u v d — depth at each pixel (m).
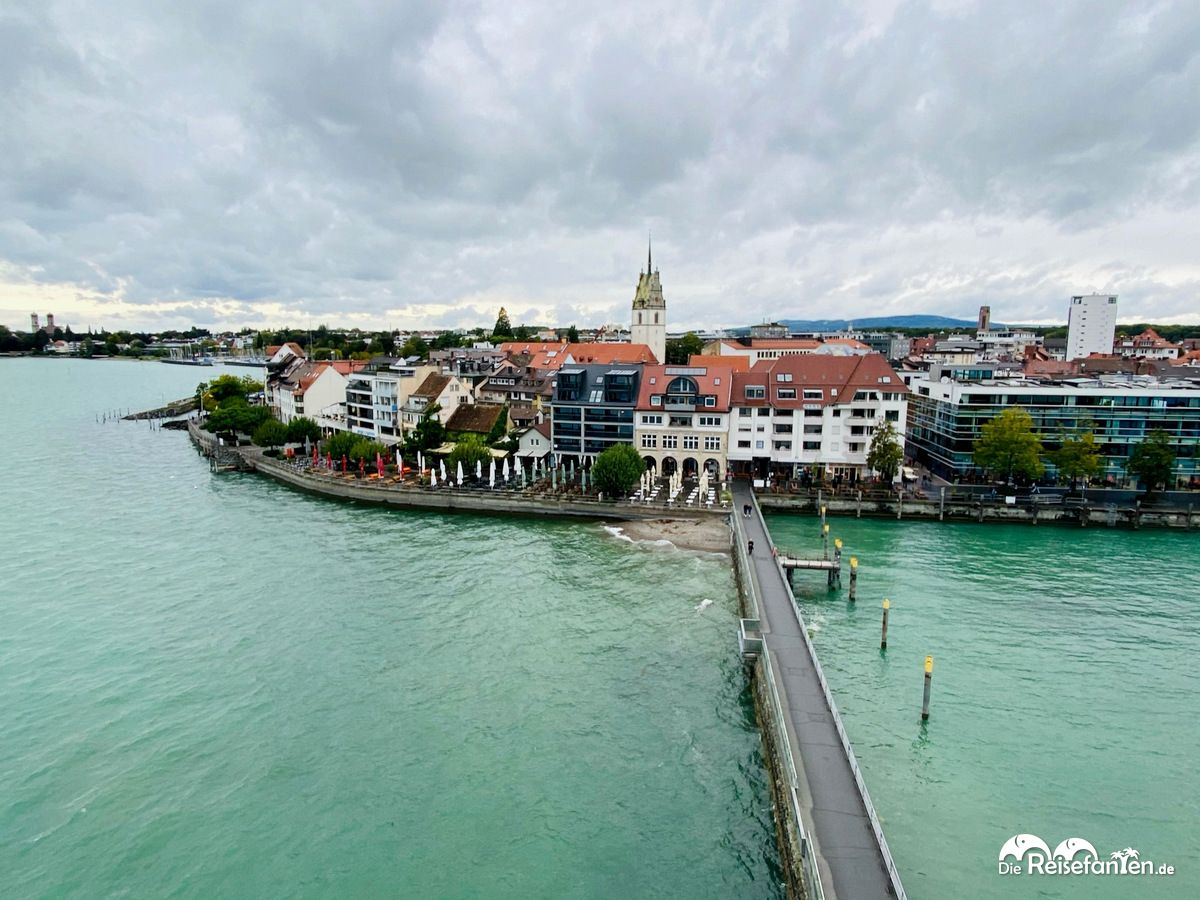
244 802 38.62
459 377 147.38
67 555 77.75
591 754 42.66
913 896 32.47
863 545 81.75
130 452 146.50
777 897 32.62
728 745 43.66
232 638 57.31
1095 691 50.00
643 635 57.88
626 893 32.81
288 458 128.25
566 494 98.81
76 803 38.53
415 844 35.69
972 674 52.12
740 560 70.88
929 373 133.50
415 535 85.81
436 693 49.12
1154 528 88.94
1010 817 37.66
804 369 109.94
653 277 196.75
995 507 91.50
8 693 49.12
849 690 49.81
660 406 108.56
